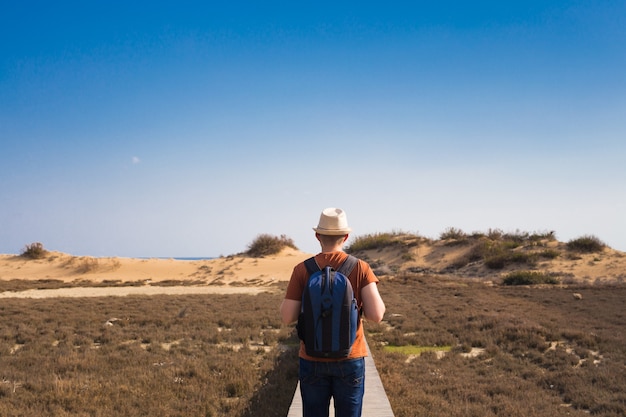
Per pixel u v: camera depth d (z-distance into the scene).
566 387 11.84
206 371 12.99
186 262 56.28
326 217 4.66
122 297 33.31
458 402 10.57
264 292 37.81
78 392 10.95
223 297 33.66
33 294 36.53
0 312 25.00
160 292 38.44
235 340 18.23
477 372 13.52
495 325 19.95
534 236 51.34
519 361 14.73
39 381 11.70
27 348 16.28
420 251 52.84
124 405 10.06
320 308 4.18
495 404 10.45
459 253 50.03
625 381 12.20
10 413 9.38
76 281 47.75
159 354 15.32
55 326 20.83
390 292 34.00
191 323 22.06
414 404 10.05
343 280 4.27
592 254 44.16
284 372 12.63
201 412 9.87
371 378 10.38
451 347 17.12
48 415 9.45
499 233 53.81
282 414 9.45
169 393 10.98
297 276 4.59
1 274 51.66
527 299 29.72
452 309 25.70
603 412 10.15
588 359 14.48
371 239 58.72
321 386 4.42
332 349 4.16
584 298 29.28
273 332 19.89
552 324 20.16
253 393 11.20
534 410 10.19
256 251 58.97
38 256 57.28
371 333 20.16
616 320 21.38
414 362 14.59
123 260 55.59
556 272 40.97
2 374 12.40
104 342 17.83
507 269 43.69
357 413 4.43
